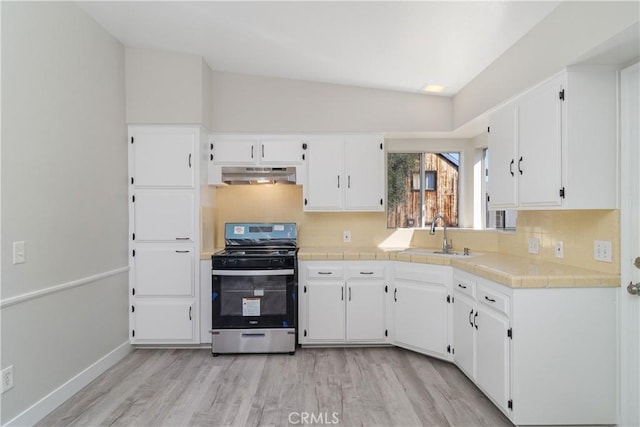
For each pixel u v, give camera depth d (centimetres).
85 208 252
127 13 250
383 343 314
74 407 220
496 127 259
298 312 314
